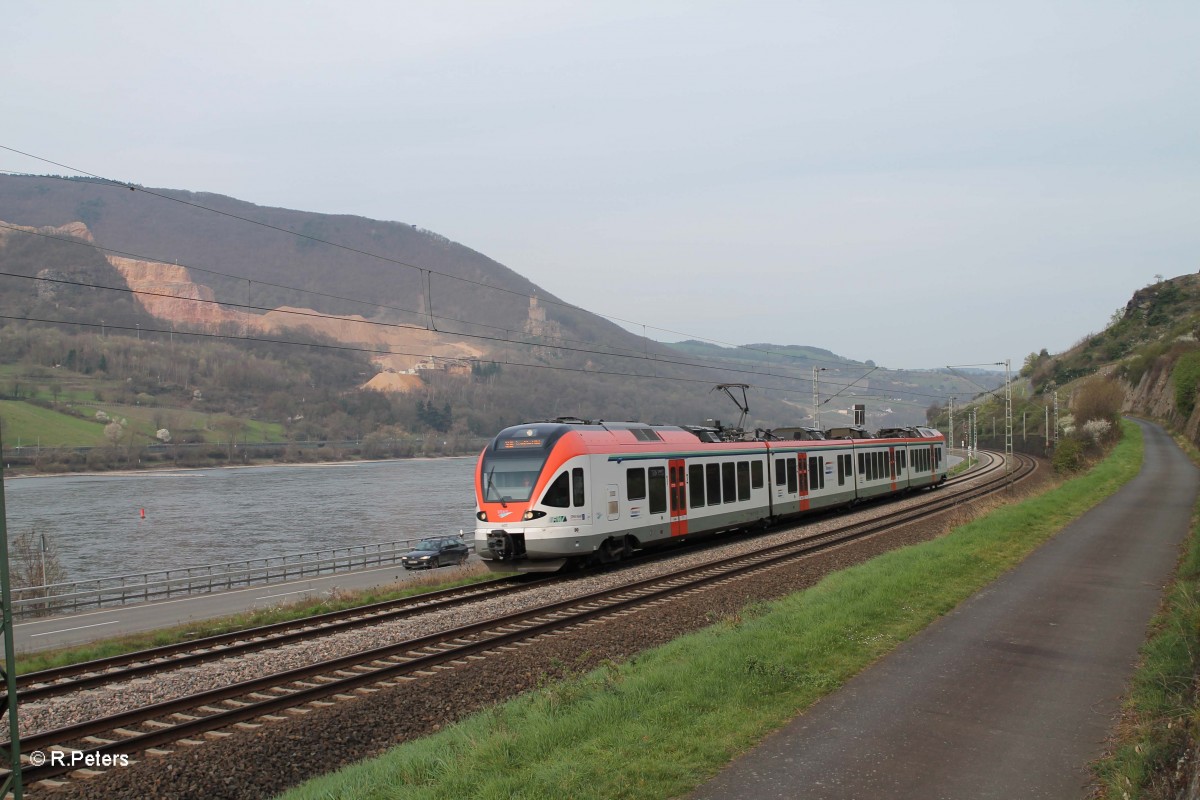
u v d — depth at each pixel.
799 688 11.12
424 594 21.92
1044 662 12.33
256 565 55.66
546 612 18.70
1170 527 26.38
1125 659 12.42
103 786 9.54
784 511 34.47
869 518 36.59
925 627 14.45
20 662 19.67
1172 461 55.66
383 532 72.12
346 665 14.57
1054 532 25.80
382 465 159.88
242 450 150.75
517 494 23.59
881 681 11.52
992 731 9.67
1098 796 8.00
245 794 9.45
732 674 11.39
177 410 165.25
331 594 27.02
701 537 29.94
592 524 24.05
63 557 61.66
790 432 38.69
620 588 20.91
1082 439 77.00
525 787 8.06
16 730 7.59
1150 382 109.00
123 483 119.94
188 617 28.92
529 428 24.62
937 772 8.57
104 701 13.06
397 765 9.10
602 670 12.54
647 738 9.31
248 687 13.12
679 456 27.97
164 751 10.77
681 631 16.41
